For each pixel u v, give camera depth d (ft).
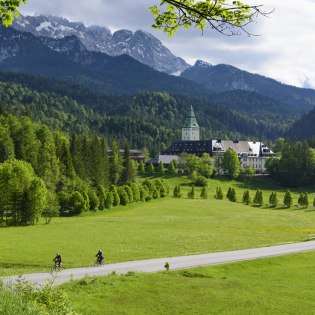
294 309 113.91
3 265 172.76
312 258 203.21
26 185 344.69
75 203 413.59
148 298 120.78
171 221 357.41
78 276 150.51
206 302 118.62
